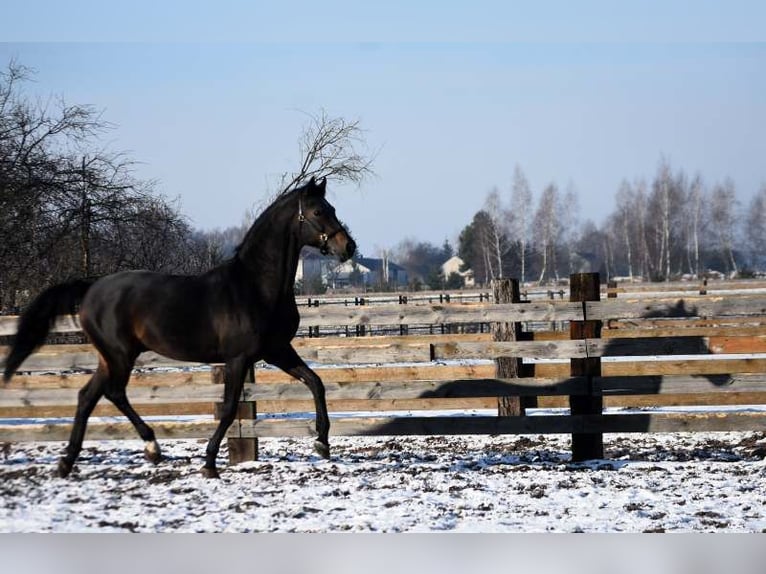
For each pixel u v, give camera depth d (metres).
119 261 26.73
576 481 9.29
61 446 11.84
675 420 10.20
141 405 12.66
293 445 12.14
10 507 8.23
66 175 25.45
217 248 29.89
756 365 11.78
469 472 9.88
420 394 10.45
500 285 10.85
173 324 9.51
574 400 10.45
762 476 9.48
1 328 11.10
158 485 9.20
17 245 24.28
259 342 9.52
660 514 7.95
